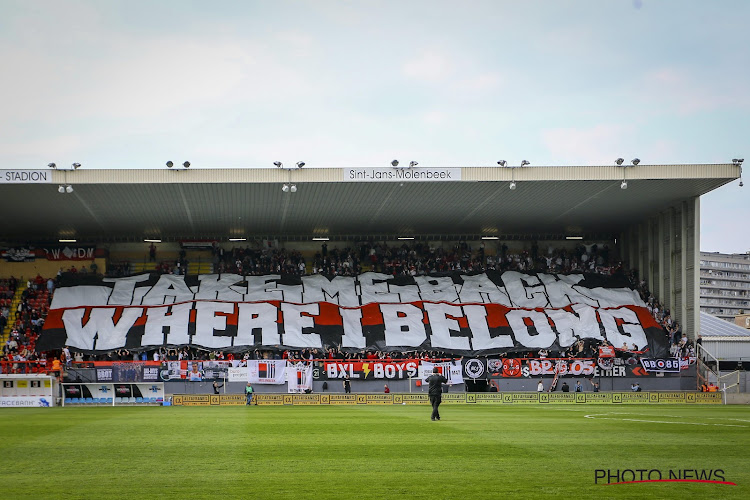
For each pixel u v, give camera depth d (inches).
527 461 619.8
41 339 2210.9
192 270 2704.2
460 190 2172.7
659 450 703.7
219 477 536.7
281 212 2411.4
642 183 2124.8
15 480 524.4
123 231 2620.6
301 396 1966.0
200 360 2101.4
